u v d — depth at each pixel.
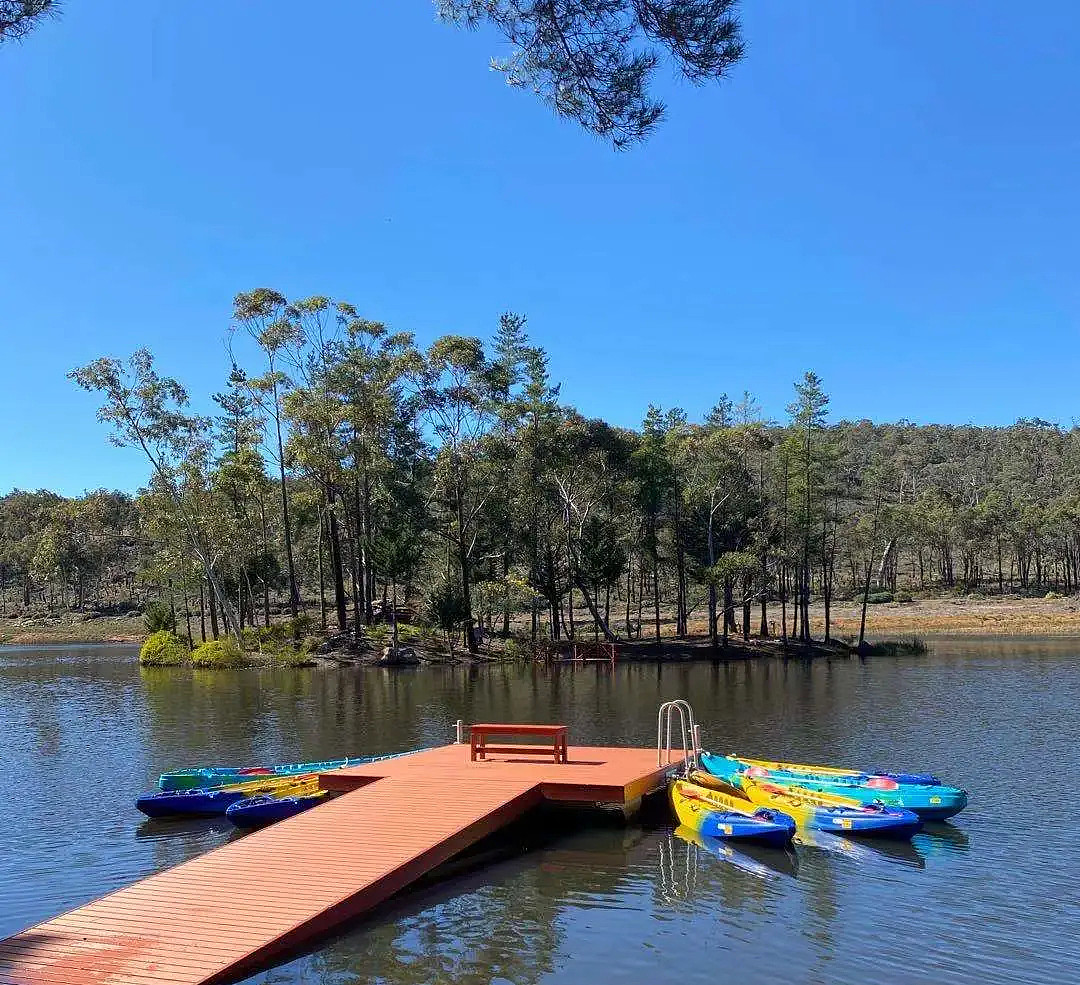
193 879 10.83
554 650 54.38
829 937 10.40
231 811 15.28
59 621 93.88
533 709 31.56
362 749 23.39
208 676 45.50
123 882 12.81
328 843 12.15
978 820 15.57
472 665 51.84
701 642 59.12
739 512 62.25
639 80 11.36
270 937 9.18
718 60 10.84
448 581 58.12
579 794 15.08
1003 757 21.22
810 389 59.38
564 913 11.12
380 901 10.88
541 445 58.44
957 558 124.25
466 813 13.46
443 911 11.16
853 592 99.75
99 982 8.16
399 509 62.59
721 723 27.47
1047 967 9.61
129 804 17.56
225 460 61.03
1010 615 83.75
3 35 10.95
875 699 32.97
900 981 9.27
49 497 127.81
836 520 65.00
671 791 16.22
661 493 61.66
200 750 23.47
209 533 56.56
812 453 59.72
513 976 9.31
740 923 10.83
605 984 9.14
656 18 10.69
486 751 17.81
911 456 170.25
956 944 10.22
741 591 64.69
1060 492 137.75
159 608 62.22
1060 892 11.94
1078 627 75.56
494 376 57.62
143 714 30.61
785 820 14.23
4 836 15.27
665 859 13.39
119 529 110.44
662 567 69.56
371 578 62.94
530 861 13.33
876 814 14.62
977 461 173.00
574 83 11.55
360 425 56.78
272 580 69.56
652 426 61.38
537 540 60.59
